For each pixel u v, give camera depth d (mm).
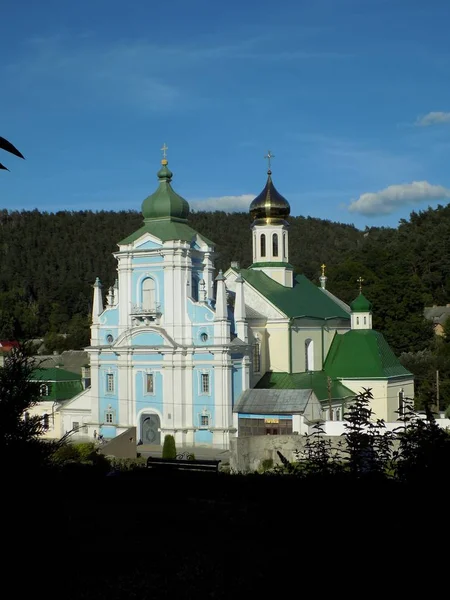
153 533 34406
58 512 21438
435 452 22297
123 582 26859
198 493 43969
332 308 113000
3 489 20672
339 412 98250
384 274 164375
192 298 93750
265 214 110500
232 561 29234
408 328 146625
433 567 20469
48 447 22156
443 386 114312
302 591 21828
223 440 90000
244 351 93312
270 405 89125
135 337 94938
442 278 199125
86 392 99438
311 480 23516
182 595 25672
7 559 20172
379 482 22641
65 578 21875
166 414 92750
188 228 97125
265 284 106125
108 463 64062
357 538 21391
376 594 20672
